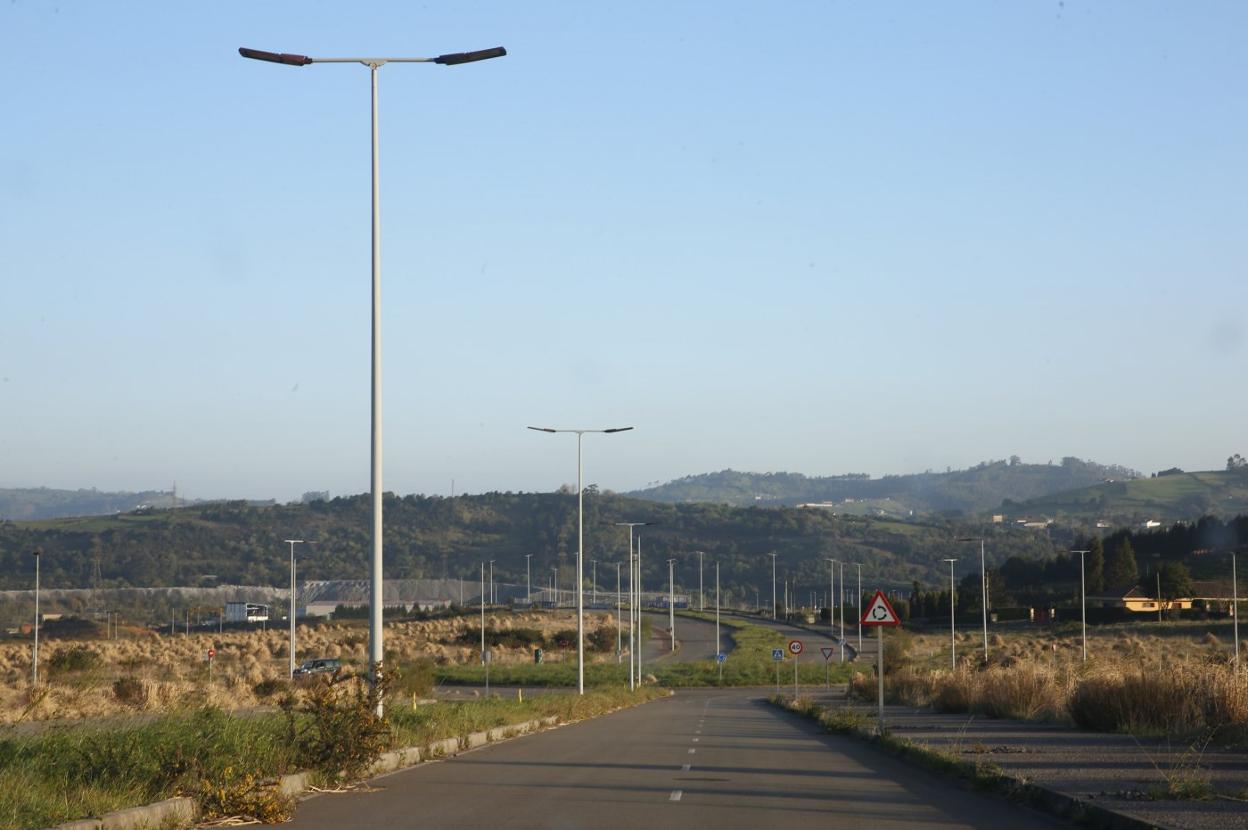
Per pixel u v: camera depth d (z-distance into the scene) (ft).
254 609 516.32
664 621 578.25
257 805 45.37
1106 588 476.95
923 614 513.04
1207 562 498.69
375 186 76.79
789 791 57.98
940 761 69.82
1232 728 82.23
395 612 583.58
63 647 297.53
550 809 49.60
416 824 44.93
